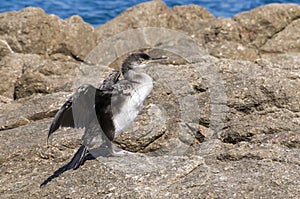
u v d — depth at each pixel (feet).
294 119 47.14
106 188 38.75
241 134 46.09
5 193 40.40
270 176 38.04
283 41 74.28
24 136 47.70
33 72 60.64
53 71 62.28
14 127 50.47
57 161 43.93
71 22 79.05
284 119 47.52
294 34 74.90
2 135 48.37
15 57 67.51
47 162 44.01
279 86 50.29
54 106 51.75
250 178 38.06
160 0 83.25
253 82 51.44
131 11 81.76
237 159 41.47
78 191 39.14
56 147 45.06
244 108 49.80
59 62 64.23
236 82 52.34
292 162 39.96
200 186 37.96
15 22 74.23
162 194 37.35
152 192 37.47
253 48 74.64
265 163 39.93
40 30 74.02
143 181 39.14
